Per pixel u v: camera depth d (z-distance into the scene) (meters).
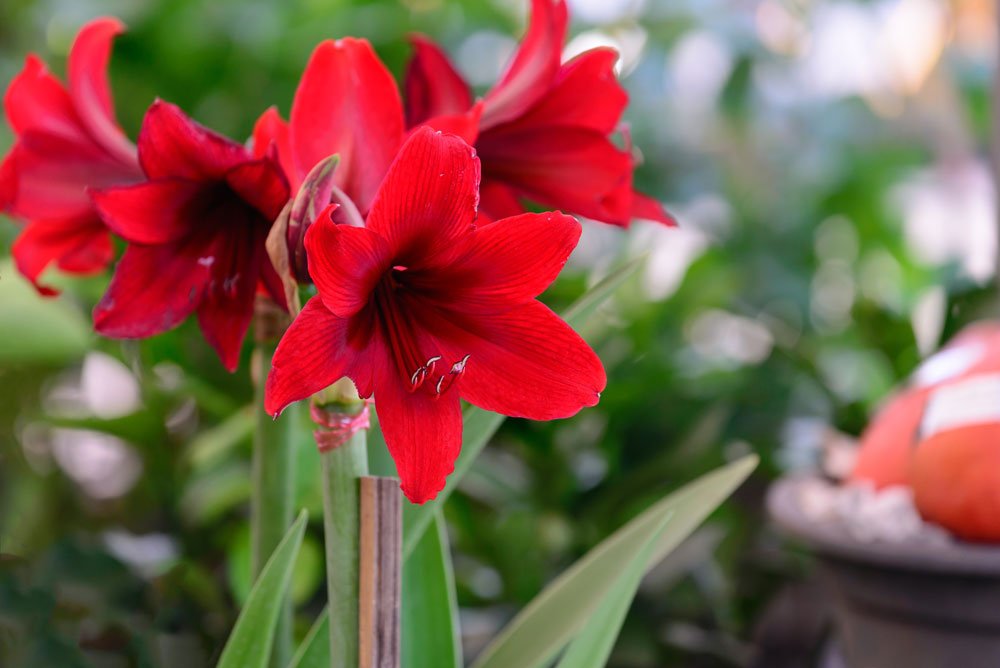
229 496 1.85
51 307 1.65
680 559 1.96
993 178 2.14
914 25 3.06
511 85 1.24
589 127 1.24
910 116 3.08
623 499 2.03
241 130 2.27
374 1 2.35
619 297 2.33
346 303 1.08
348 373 1.10
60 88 1.25
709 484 1.34
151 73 2.30
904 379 2.14
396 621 1.16
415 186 1.08
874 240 2.93
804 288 2.63
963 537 1.53
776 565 2.12
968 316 2.04
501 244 1.11
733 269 2.60
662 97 2.79
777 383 2.15
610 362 2.11
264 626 1.18
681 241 2.79
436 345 1.13
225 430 1.75
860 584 1.54
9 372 2.06
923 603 1.50
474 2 2.61
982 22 2.97
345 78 1.16
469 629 1.88
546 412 1.13
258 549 1.28
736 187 2.88
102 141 1.26
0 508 2.09
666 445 2.07
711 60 3.09
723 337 2.75
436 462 1.12
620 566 1.31
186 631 1.63
